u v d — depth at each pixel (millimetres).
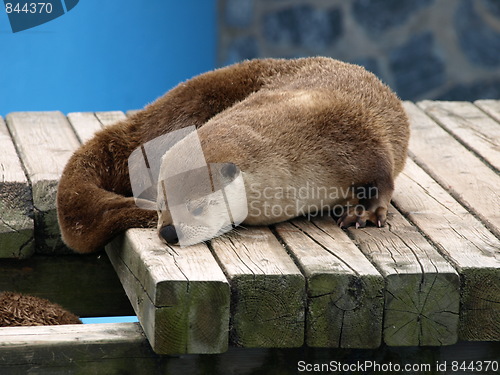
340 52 19609
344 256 7844
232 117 8898
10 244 9578
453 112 13273
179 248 7984
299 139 8609
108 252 9461
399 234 8492
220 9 18719
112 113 13172
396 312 7488
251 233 8469
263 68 10734
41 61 15508
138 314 7863
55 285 10203
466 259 7836
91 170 9500
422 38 19328
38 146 11305
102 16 16078
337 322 7469
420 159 11008
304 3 19469
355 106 9070
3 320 8695
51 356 7496
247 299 7355
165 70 17469
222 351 7301
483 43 19266
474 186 10008
